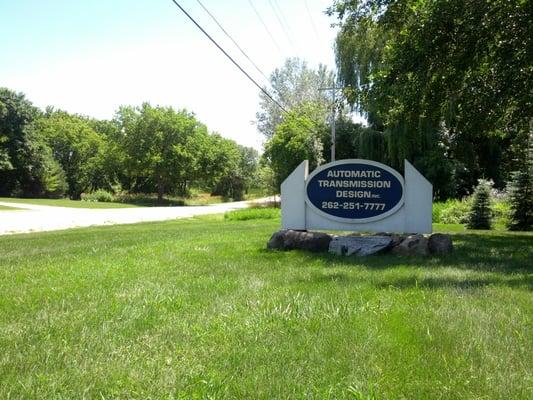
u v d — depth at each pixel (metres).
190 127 66.69
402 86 13.41
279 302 5.51
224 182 86.00
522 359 3.80
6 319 4.99
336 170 11.13
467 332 4.43
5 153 60.28
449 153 36.00
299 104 58.41
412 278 7.11
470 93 14.39
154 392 3.21
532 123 18.48
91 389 3.26
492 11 12.09
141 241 13.19
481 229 19.64
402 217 10.78
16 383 3.32
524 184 18.50
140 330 4.57
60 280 7.09
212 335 4.39
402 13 14.76
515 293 6.01
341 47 34.88
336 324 4.68
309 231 11.27
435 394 3.19
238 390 3.23
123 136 65.25
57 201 52.88
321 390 3.20
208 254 9.95
